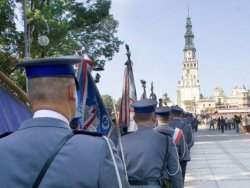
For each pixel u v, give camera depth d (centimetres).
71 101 247
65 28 2422
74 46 2748
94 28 3117
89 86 502
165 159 511
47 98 239
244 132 4812
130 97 814
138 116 530
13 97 473
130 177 505
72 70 247
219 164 1747
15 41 2253
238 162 1800
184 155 809
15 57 2295
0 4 2069
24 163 225
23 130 237
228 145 2873
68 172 221
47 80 238
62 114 241
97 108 505
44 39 1383
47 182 220
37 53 2325
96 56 3162
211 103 16425
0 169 226
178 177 517
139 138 516
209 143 3161
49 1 2539
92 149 227
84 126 491
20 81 2084
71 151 226
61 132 234
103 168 223
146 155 505
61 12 2578
